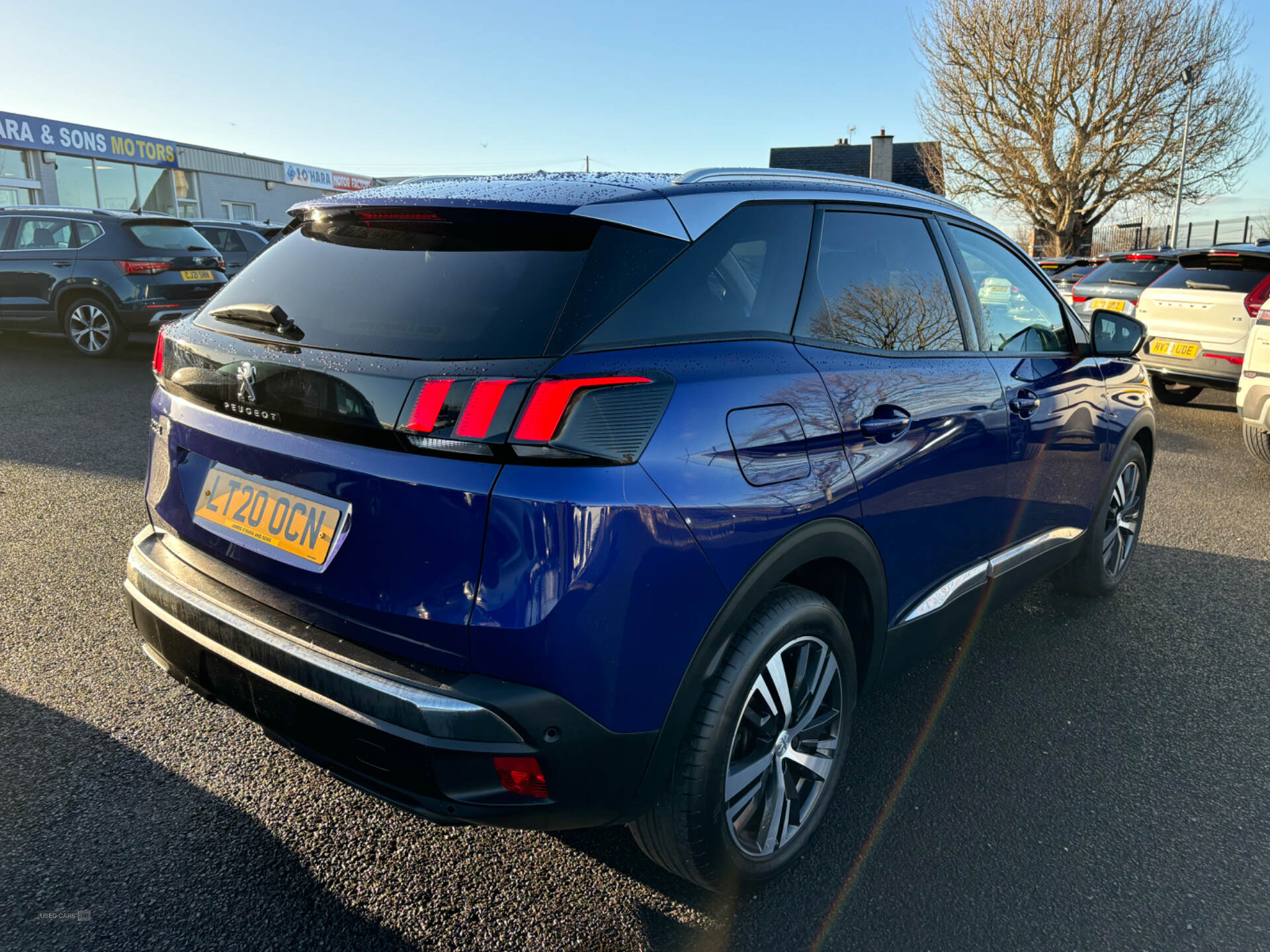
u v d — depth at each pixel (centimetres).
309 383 174
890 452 217
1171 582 408
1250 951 192
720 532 171
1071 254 2744
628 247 176
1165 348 844
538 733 157
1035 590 397
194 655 189
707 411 172
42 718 262
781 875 212
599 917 196
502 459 155
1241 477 612
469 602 156
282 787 236
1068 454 313
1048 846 224
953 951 190
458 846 218
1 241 966
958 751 267
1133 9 2438
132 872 203
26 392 762
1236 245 868
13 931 184
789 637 193
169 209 2258
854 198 239
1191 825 234
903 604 237
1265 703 299
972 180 2788
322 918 192
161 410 215
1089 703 296
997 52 2575
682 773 178
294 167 2722
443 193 196
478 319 169
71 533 416
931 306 254
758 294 200
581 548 153
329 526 173
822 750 217
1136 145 2562
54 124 1891
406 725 157
